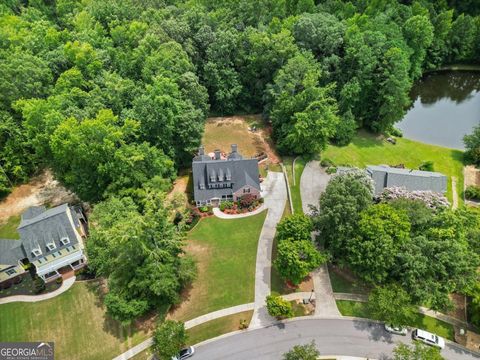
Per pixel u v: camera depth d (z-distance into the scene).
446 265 43.88
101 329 46.75
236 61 83.56
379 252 44.97
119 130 57.53
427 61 106.00
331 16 86.31
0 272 51.06
